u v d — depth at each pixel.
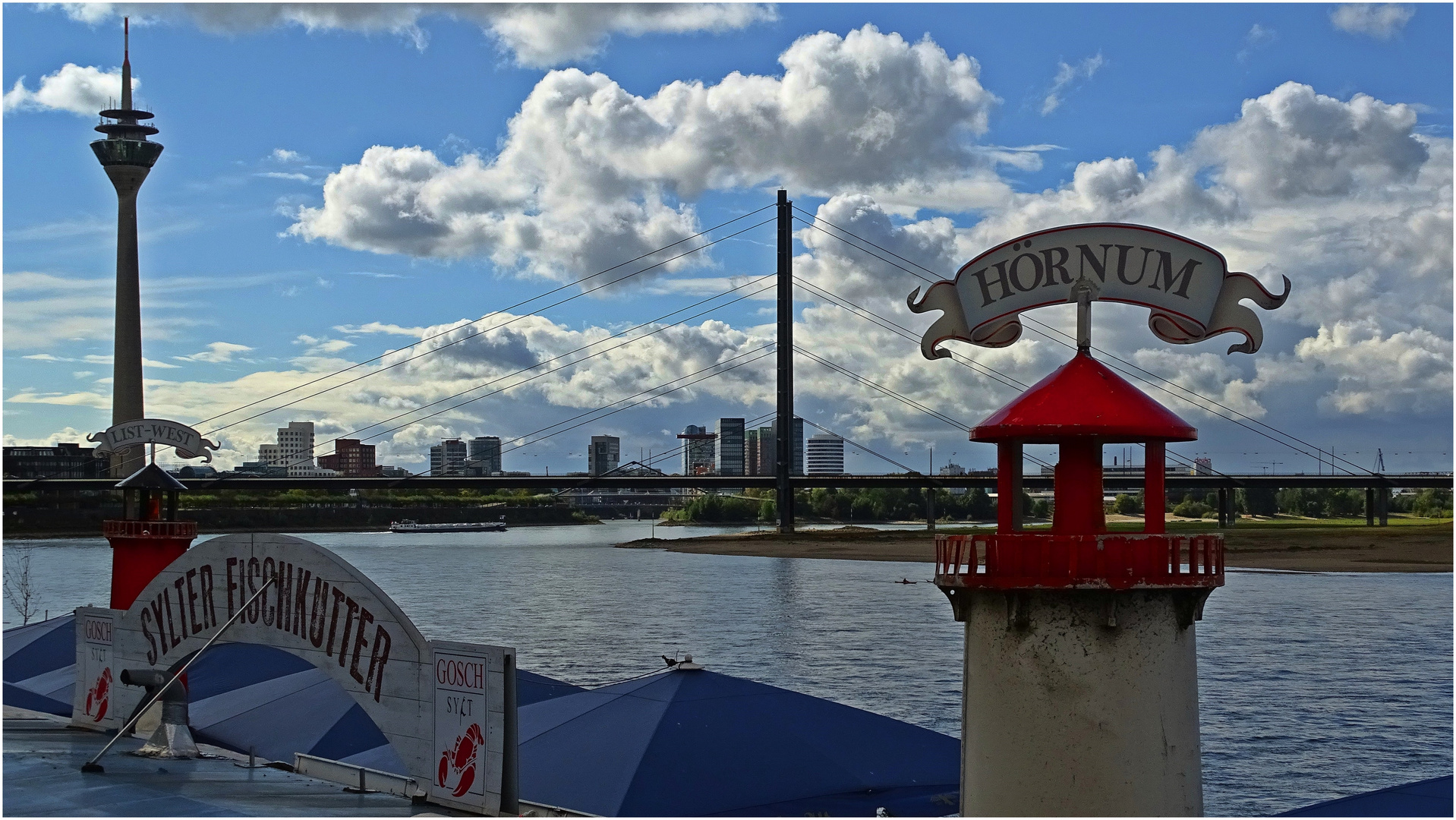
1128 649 15.95
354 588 29.23
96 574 156.00
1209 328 17.19
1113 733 15.85
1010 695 16.34
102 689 37.84
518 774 26.44
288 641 30.97
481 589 140.25
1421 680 66.81
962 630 92.50
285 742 34.19
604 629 95.31
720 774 28.20
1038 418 16.30
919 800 27.92
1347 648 81.25
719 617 104.62
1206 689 64.12
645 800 26.84
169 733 34.28
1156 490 16.48
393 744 28.36
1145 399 16.44
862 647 82.00
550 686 37.12
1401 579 151.12
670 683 32.38
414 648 27.97
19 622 97.00
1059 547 15.98
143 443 42.62
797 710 31.88
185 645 34.28
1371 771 46.00
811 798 27.80
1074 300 17.44
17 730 37.97
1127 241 17.45
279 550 31.30
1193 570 15.98
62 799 28.59
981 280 17.98
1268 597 123.19
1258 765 46.91
